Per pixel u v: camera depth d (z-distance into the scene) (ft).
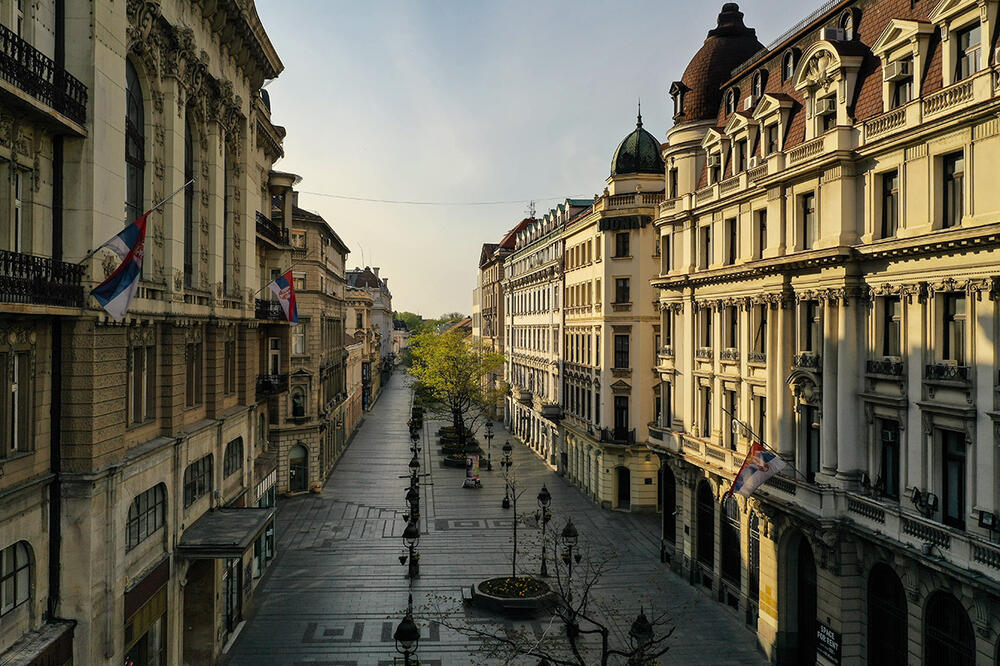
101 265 54.34
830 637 71.36
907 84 66.28
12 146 47.16
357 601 95.81
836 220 72.23
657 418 146.51
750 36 116.47
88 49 53.21
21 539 48.49
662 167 152.15
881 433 68.95
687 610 94.73
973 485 57.47
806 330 79.51
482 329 374.63
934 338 61.93
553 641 70.90
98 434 54.19
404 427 291.79
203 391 82.28
